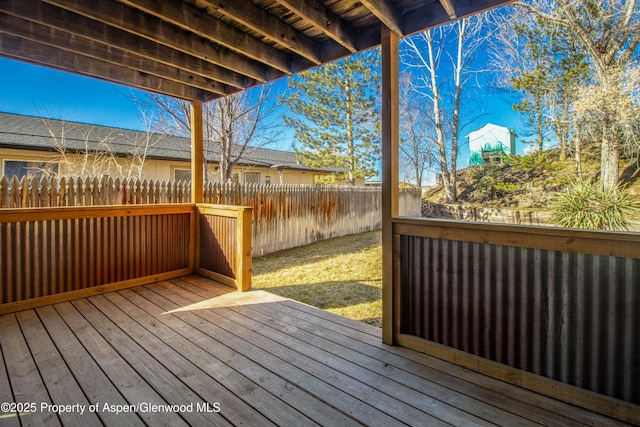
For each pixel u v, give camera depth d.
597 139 6.66
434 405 1.70
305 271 5.22
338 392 1.81
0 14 2.35
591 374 1.68
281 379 1.94
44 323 2.70
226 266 3.84
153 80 3.65
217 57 2.99
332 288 4.35
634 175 6.16
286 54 3.18
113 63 2.98
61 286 3.20
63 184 3.75
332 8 2.38
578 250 1.68
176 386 1.86
